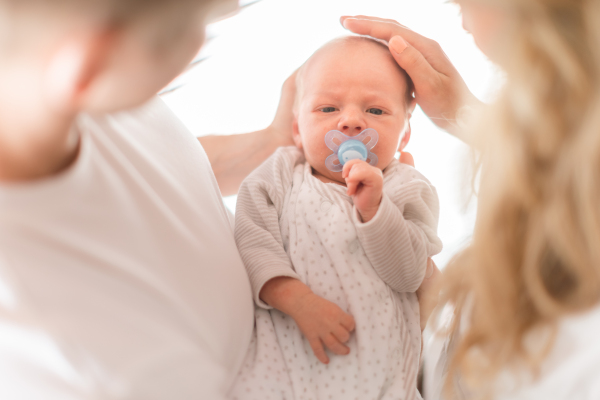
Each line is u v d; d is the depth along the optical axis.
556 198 0.59
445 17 1.95
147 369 0.59
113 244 0.64
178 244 0.76
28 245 0.54
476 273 0.69
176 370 0.63
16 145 0.52
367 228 1.01
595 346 0.60
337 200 1.12
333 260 1.06
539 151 0.60
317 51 1.33
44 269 0.55
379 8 2.04
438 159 1.67
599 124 0.54
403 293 1.12
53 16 0.41
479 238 0.68
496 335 0.67
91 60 0.44
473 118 0.74
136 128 0.84
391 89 1.26
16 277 0.53
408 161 1.39
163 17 0.43
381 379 0.94
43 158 0.55
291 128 1.62
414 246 1.08
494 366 0.68
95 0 0.41
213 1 0.45
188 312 0.72
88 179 0.61
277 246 1.09
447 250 1.44
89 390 0.54
